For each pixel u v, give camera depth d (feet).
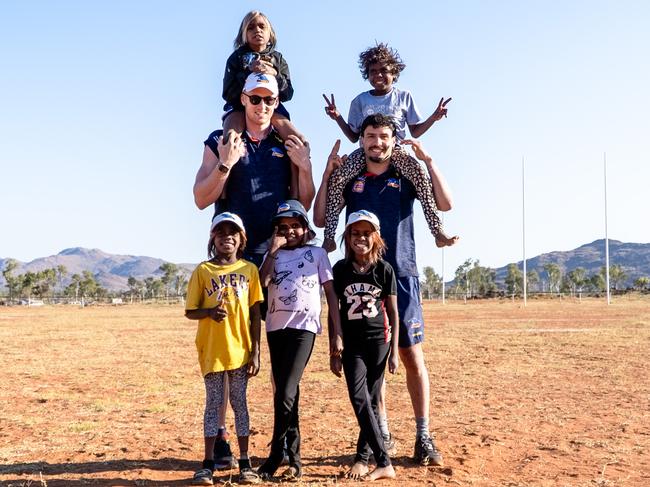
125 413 30.35
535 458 20.97
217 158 19.40
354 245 18.47
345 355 18.60
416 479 18.21
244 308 18.02
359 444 18.60
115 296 433.89
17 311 207.72
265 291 19.25
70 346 69.56
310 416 28.73
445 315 136.87
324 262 18.53
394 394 35.60
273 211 19.57
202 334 18.07
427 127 22.94
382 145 19.47
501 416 28.84
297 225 18.37
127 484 17.79
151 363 53.11
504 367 47.88
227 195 19.65
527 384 39.47
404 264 20.04
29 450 22.29
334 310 18.17
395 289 18.74
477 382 40.37
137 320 134.72
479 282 463.01
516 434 24.82
